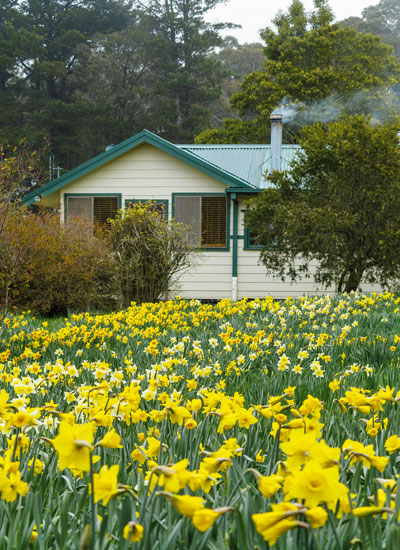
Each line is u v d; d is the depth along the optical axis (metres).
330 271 14.20
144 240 14.02
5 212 12.66
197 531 1.72
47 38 52.88
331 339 7.07
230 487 2.14
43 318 13.33
